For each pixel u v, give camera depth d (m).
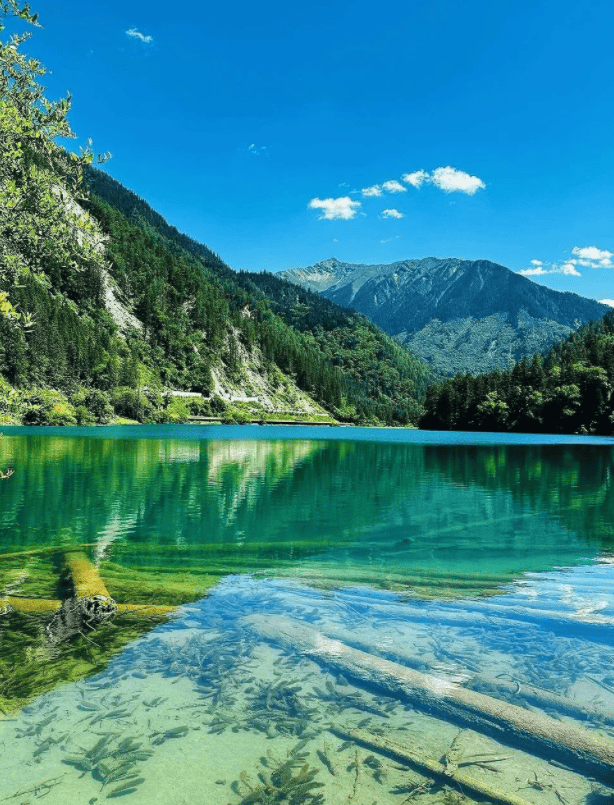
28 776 4.75
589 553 13.48
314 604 9.27
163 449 53.41
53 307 167.25
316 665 6.86
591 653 7.22
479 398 153.12
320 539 14.97
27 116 9.64
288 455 49.69
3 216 9.13
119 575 10.98
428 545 14.35
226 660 6.95
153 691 6.20
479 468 38.31
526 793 4.47
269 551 13.51
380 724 5.55
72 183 10.34
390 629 8.09
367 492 24.78
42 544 13.88
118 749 5.12
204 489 25.02
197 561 12.40
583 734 5.16
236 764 4.92
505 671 6.65
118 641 7.55
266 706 5.88
